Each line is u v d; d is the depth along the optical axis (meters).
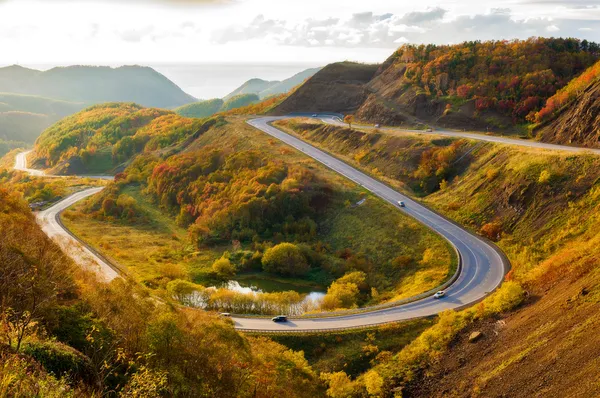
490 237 79.19
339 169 119.50
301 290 85.44
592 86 101.62
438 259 75.00
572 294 42.69
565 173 77.75
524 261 65.38
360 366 51.75
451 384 41.66
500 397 34.88
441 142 115.00
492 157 97.44
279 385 34.94
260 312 69.25
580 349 33.22
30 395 16.50
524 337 41.41
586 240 60.66
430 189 103.88
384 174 115.06
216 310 68.75
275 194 108.88
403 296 67.31
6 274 28.30
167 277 84.06
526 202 78.94
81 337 26.23
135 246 106.19
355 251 90.44
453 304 60.81
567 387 30.50
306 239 99.50
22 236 48.72
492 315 50.12
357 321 59.09
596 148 88.06
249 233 105.44
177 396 25.50
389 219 92.00
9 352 18.97
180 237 116.06
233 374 31.06
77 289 35.88
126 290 40.94
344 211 101.94
